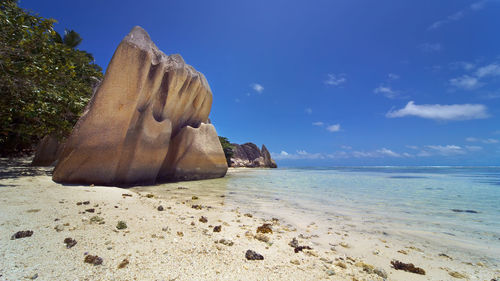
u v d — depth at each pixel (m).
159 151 10.15
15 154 17.44
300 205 6.85
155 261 2.43
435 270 2.91
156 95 10.45
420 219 5.39
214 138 14.71
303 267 2.68
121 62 8.23
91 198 5.06
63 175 7.49
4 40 6.86
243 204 6.65
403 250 3.56
